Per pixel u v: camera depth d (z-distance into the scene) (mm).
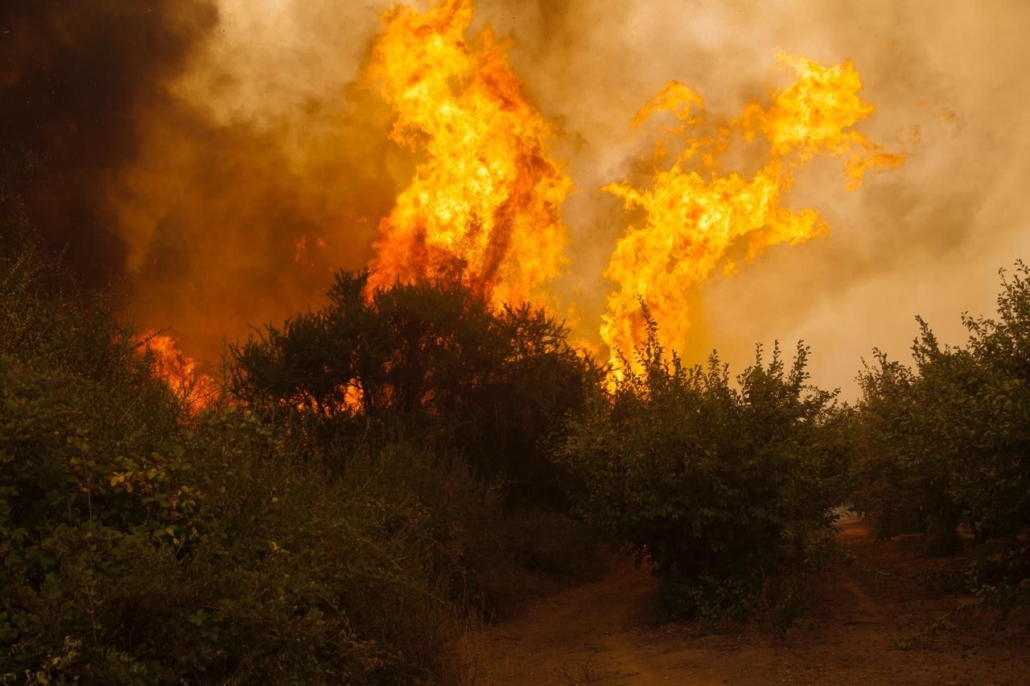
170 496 6055
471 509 16172
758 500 13297
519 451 27938
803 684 8148
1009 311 10211
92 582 4945
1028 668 7738
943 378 10453
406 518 11992
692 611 13734
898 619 11164
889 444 13719
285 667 5945
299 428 9805
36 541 5320
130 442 6102
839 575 17031
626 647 11805
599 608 17250
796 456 13227
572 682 9531
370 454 15836
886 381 15062
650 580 22031
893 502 20062
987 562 9969
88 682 4812
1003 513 9672
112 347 8680
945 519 17438
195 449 6664
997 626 9133
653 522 13711
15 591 4953
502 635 14422
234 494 6348
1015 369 10000
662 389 14133
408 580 8625
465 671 9031
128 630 5305
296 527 6914
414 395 27688
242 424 7023
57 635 4770
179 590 5375
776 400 13734
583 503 14719
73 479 5539
